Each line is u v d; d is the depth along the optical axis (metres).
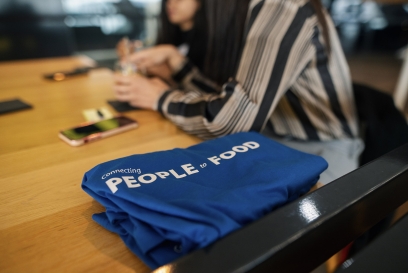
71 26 2.81
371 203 0.36
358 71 3.92
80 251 0.35
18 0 1.89
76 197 0.45
